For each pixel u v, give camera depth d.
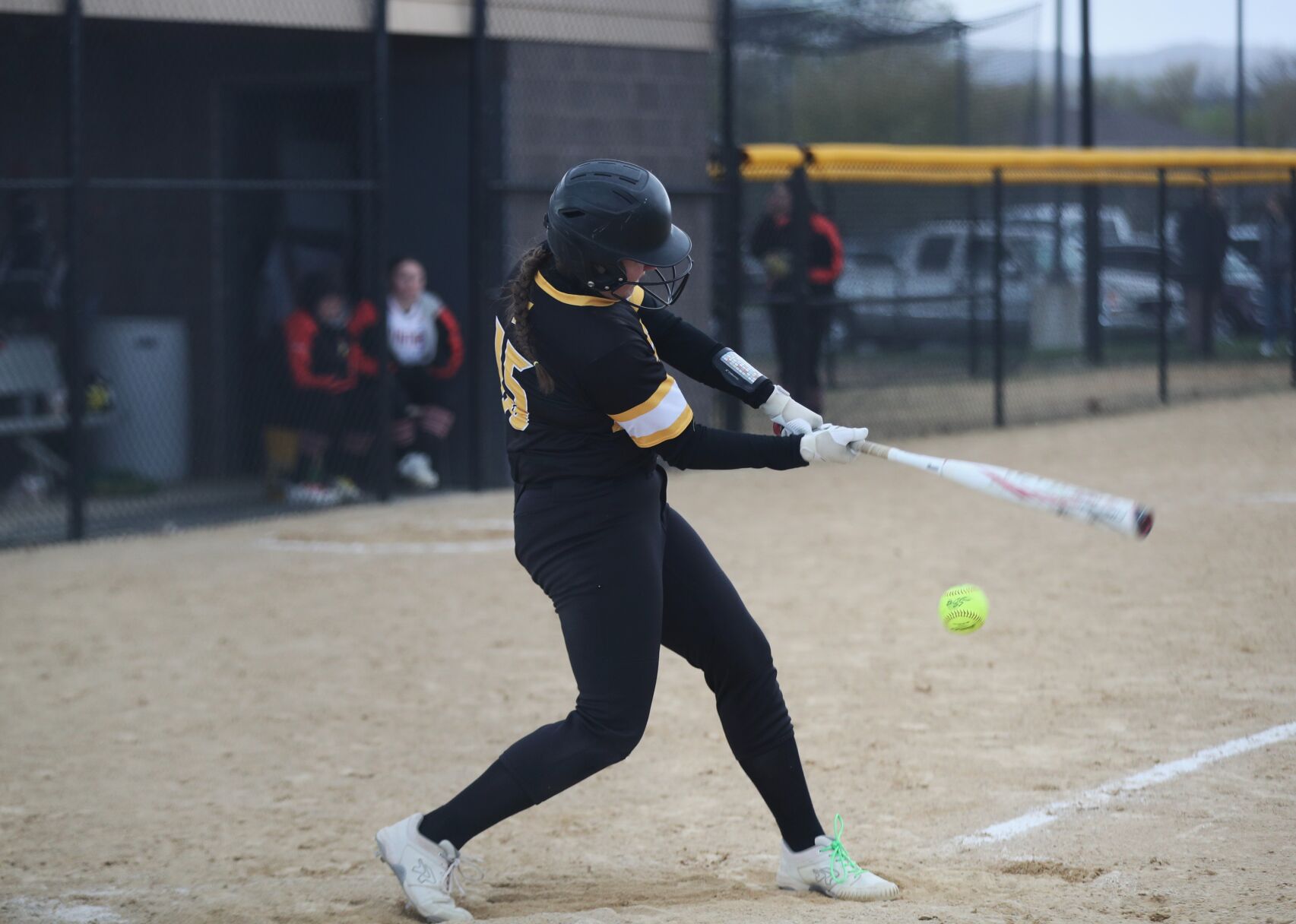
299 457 45.03
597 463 14.57
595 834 18.36
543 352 14.24
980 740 21.22
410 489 46.19
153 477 49.03
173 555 37.31
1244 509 37.66
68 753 22.30
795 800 15.64
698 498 43.69
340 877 16.95
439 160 47.00
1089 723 21.73
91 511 43.94
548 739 14.88
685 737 22.23
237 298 50.34
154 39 47.00
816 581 32.03
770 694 15.48
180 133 49.47
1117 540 34.91
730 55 49.03
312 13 42.59
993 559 33.53
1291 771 19.16
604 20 47.25
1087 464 46.19
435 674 26.11
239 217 50.25
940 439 52.75
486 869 17.16
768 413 15.34
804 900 15.42
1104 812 18.05
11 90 47.62
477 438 45.66
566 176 14.19
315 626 29.72
